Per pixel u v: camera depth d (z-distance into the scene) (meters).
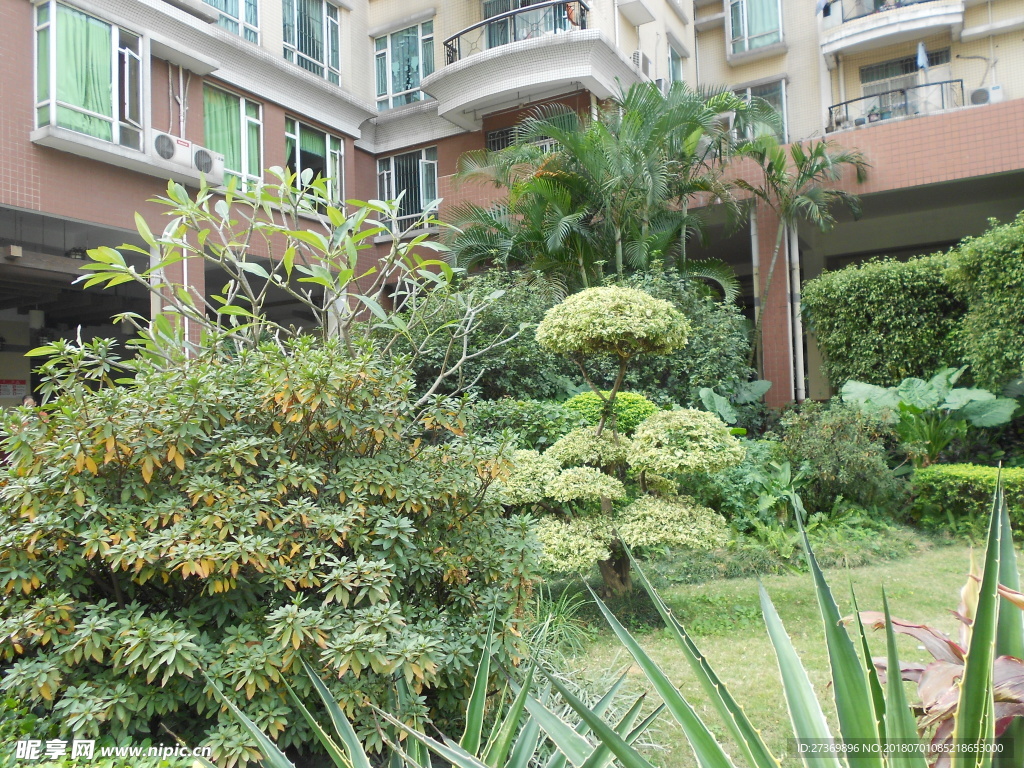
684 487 6.78
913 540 6.47
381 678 2.51
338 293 4.19
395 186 15.80
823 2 15.71
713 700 1.44
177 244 4.09
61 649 2.25
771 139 10.60
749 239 14.84
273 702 2.30
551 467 4.87
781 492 6.96
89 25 9.12
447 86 13.60
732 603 5.00
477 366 8.62
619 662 3.95
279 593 2.75
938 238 13.33
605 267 10.79
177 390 2.74
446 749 1.60
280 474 2.59
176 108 10.79
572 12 13.54
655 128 10.25
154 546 2.32
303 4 14.34
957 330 9.20
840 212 13.25
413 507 2.75
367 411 2.92
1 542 2.38
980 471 6.85
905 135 10.84
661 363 9.62
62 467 2.49
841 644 1.40
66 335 14.28
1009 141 10.12
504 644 2.76
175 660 2.21
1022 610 1.68
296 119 13.45
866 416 7.32
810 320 10.87
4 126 8.38
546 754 2.59
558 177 10.45
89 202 9.13
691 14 17.41
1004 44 14.12
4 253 8.61
